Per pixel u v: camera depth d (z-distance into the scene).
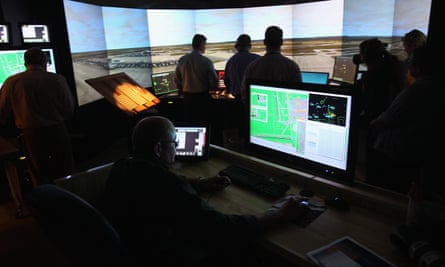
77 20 4.17
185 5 5.43
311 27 5.35
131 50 5.24
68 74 3.94
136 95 2.78
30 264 2.36
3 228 2.82
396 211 1.28
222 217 1.17
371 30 4.61
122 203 1.17
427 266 0.92
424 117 1.96
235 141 2.15
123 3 4.87
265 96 1.68
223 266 1.60
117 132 5.30
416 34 2.76
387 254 1.09
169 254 1.18
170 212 1.14
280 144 1.67
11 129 3.42
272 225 1.24
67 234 0.99
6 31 3.29
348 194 1.41
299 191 1.55
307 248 1.13
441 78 1.91
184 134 1.98
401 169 2.62
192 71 4.23
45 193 1.05
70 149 3.28
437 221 1.09
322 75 4.25
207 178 1.63
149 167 1.20
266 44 2.78
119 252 1.05
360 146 3.86
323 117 1.45
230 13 5.77
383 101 2.71
